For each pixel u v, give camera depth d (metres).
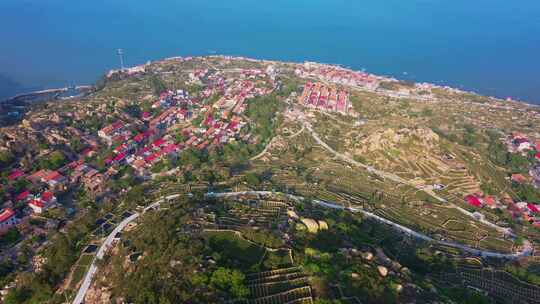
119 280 152.25
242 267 148.50
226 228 176.25
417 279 158.75
